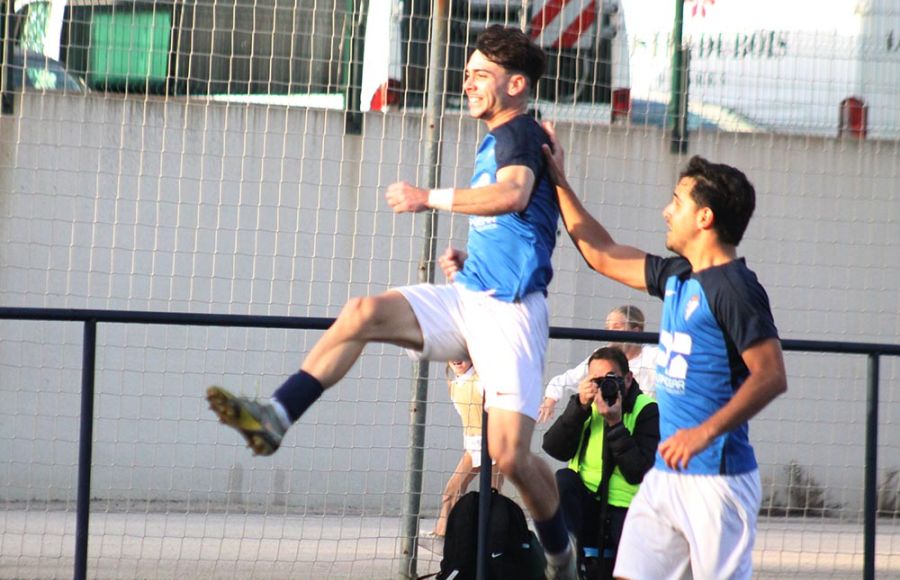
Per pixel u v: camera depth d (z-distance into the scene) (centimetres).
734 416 1509
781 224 3045
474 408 2480
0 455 2859
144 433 2880
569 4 2767
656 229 2880
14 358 2877
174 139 2831
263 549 2675
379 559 2628
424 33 2823
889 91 3036
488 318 1680
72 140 2820
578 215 1780
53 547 2603
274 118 2836
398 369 2855
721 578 1603
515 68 1697
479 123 2677
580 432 2192
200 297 2848
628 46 2847
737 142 2981
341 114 2838
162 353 2870
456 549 2084
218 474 2880
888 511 3047
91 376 1844
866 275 3092
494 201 1586
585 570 2162
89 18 2808
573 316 2944
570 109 2808
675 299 1639
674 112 2891
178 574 2508
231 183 2839
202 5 2812
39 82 2806
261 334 2869
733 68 2955
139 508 2866
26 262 2830
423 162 2742
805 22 2997
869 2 3003
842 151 3041
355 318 1630
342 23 2827
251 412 1502
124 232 2845
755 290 1565
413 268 2855
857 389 3098
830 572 2717
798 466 3017
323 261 2856
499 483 2359
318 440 2862
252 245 2855
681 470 1622
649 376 2597
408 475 2438
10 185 2811
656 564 1642
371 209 2853
